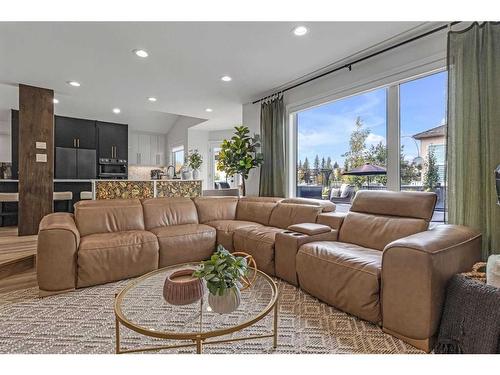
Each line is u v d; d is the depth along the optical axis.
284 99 4.23
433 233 1.90
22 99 4.02
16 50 2.93
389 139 3.01
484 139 2.17
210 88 4.18
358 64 3.22
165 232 3.10
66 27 2.49
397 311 1.73
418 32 2.60
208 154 7.68
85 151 7.04
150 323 1.72
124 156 7.77
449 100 2.34
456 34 2.30
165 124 8.25
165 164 8.88
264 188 4.44
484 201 2.16
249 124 4.91
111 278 2.64
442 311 1.66
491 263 1.61
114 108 6.79
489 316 1.41
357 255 2.12
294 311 2.12
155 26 2.48
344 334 1.81
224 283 1.55
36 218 4.15
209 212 3.90
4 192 5.25
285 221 3.37
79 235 2.73
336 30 2.56
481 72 2.18
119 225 3.18
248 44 2.82
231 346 1.69
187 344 1.66
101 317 2.04
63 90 4.28
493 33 2.14
